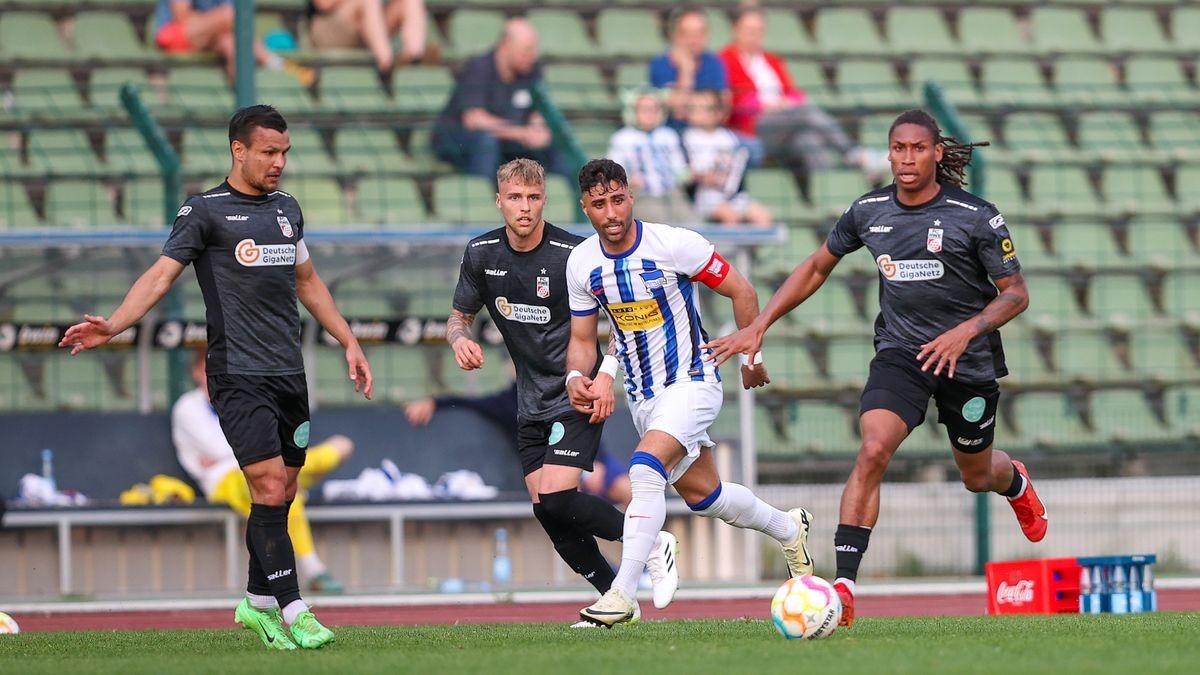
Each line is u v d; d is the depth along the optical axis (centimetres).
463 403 4441
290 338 2272
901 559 4750
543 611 3712
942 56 6850
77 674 1775
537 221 2480
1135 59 7131
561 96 6288
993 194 6266
